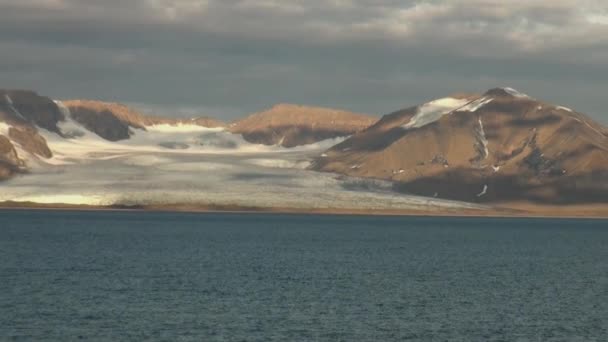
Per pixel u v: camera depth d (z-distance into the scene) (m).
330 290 164.25
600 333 125.88
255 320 130.75
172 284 169.50
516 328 128.75
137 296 152.00
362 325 128.75
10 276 177.88
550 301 154.88
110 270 193.62
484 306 147.75
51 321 127.50
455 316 137.38
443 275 196.38
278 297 153.50
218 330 123.25
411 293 162.38
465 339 121.00
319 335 121.38
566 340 121.19
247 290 162.12
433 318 135.38
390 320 133.00
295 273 193.75
